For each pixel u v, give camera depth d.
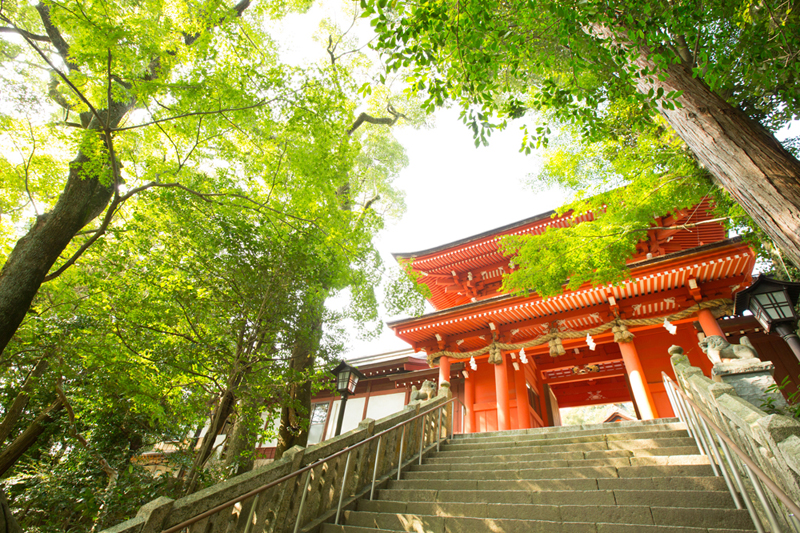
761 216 3.91
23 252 7.09
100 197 8.37
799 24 4.79
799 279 8.55
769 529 3.61
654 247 14.45
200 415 7.06
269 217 7.32
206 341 6.39
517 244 9.49
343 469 6.03
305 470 5.12
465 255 18.52
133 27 6.32
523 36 4.59
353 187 14.58
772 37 5.02
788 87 5.70
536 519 4.65
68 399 8.62
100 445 8.02
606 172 8.51
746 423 3.66
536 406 15.44
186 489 5.40
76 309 8.04
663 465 5.25
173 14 6.89
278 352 6.79
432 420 8.80
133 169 7.59
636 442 6.23
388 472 6.82
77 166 7.54
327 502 5.54
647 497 4.55
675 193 7.96
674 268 10.99
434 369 17.02
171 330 6.63
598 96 5.38
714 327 10.85
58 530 6.78
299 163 7.02
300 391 9.31
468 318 14.08
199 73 6.13
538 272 8.87
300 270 6.48
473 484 5.87
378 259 8.74
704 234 14.53
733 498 4.10
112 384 7.13
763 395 4.75
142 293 7.20
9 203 9.43
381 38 4.12
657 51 5.00
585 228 8.55
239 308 6.32
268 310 6.32
